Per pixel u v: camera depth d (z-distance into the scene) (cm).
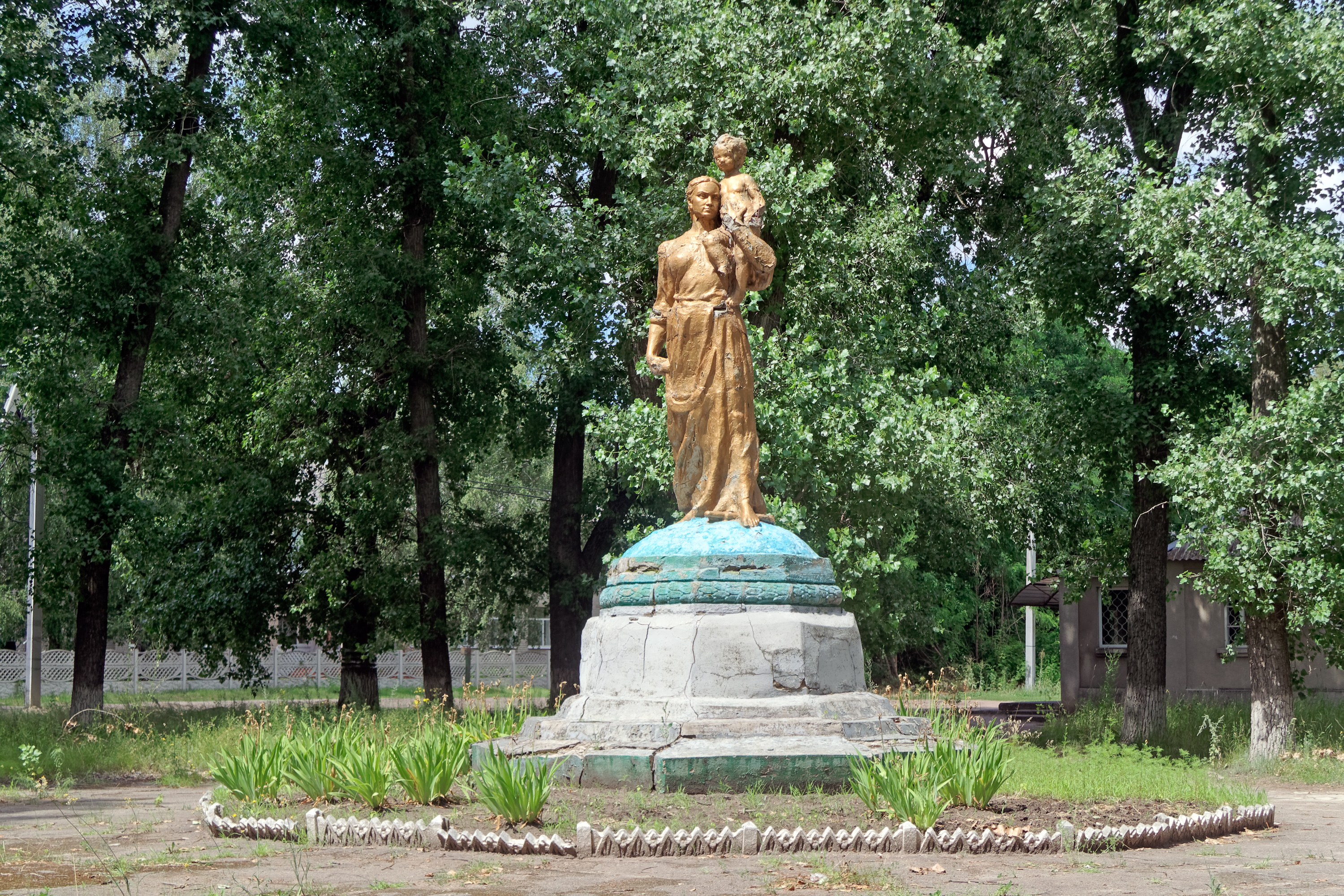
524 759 892
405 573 2353
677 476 1197
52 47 1858
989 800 922
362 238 2417
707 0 1906
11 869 759
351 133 2375
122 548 2023
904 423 1695
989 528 2155
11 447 2025
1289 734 1641
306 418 2455
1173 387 1903
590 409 1798
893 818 841
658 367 1187
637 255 1900
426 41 2331
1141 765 1208
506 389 2692
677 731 988
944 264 2264
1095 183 1748
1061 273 1936
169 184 2069
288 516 2567
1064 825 799
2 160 1831
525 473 4041
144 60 2006
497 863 740
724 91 1834
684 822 823
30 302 1917
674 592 1087
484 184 1955
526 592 2881
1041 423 2022
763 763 944
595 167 2417
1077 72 2028
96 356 2133
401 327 2395
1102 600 2720
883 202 1980
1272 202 1684
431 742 1030
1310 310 1572
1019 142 2084
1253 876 713
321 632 2584
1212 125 1761
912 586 2867
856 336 1856
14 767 1413
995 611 4741
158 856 795
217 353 2198
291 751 1052
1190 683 2520
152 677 3809
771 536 1134
